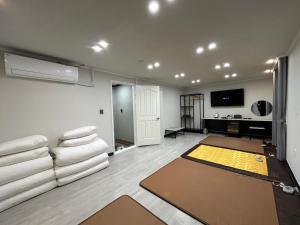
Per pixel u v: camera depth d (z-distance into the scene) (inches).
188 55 105.8
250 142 174.1
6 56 82.6
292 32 75.9
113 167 118.0
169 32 72.9
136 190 84.5
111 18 60.3
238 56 111.0
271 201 70.9
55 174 89.4
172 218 62.9
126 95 207.0
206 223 58.9
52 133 106.3
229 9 56.2
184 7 54.4
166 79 196.5
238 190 80.5
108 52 96.5
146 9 55.1
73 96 118.3
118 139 221.3
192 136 225.3
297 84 85.7
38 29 66.8
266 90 198.4
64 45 84.5
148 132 183.0
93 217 65.2
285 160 116.9
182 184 88.1
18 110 91.2
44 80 101.7
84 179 99.4
